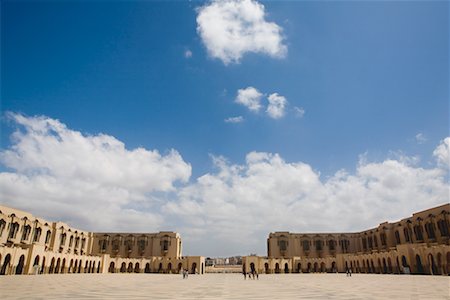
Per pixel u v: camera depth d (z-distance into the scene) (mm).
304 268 99562
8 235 65375
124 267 95375
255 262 98812
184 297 23281
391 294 24062
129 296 23766
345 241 110375
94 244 106500
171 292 27594
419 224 76500
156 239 109000
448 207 67125
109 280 47125
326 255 109438
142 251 107125
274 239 112625
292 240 112250
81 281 42000
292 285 37219
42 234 76688
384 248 90562
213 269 124062
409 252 64750
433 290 26781
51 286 31516
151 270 99625
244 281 49062
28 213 72062
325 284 38219
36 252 59531
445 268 54875
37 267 59125
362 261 85688
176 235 110562
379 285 34062
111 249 106375
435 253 57281
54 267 66438
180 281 48594
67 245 88062
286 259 100125
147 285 37281
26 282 35969
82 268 79500
